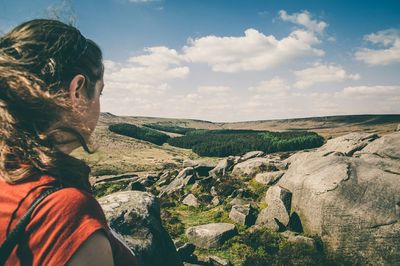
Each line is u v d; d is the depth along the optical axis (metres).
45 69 1.06
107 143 103.75
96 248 0.94
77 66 1.13
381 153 15.65
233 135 138.88
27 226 0.92
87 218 0.95
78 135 1.12
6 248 0.90
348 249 11.35
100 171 59.31
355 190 12.07
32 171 1.00
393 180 12.10
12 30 1.12
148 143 125.25
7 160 0.99
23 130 1.02
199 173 26.19
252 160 22.58
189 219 15.89
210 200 18.38
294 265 10.72
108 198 7.43
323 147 23.47
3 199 0.97
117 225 6.69
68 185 1.02
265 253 11.70
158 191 24.73
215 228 13.05
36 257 0.90
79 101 1.14
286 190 14.17
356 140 21.94
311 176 13.49
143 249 6.38
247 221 14.38
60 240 0.91
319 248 11.91
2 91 1.02
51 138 1.05
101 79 1.24
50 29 1.11
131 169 67.44
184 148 128.50
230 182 19.84
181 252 11.04
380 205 11.45
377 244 10.91
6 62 1.03
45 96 1.04
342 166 13.20
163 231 7.14
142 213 7.00
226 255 11.77
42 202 0.94
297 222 13.31
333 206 11.97
